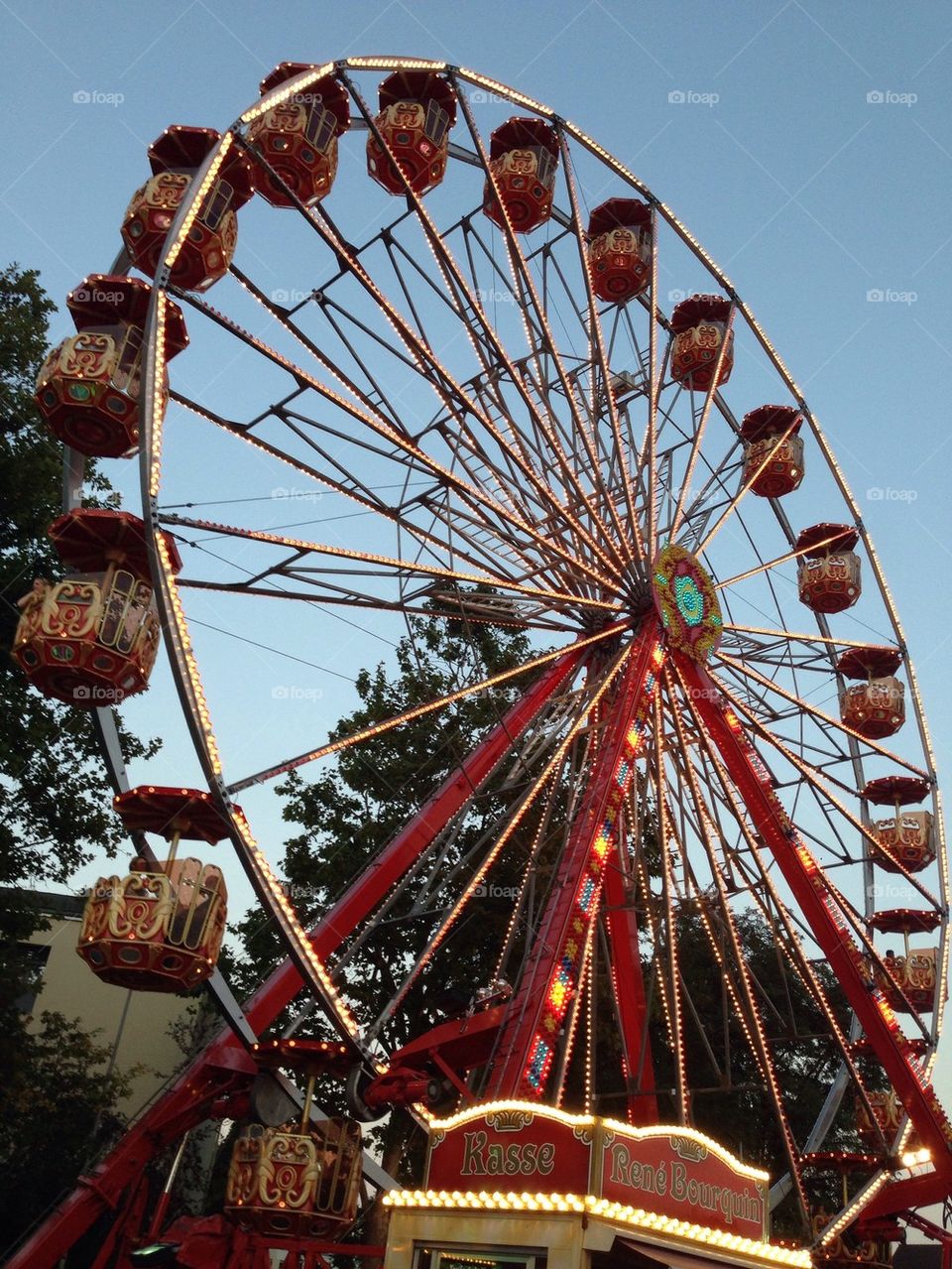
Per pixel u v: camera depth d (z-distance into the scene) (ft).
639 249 88.74
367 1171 59.31
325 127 67.05
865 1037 91.35
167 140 62.39
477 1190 34.65
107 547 56.13
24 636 53.78
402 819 113.91
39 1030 127.13
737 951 77.82
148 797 51.13
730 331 91.76
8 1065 92.79
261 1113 55.93
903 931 93.71
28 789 92.17
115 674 54.03
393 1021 108.17
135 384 57.72
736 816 79.56
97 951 49.88
